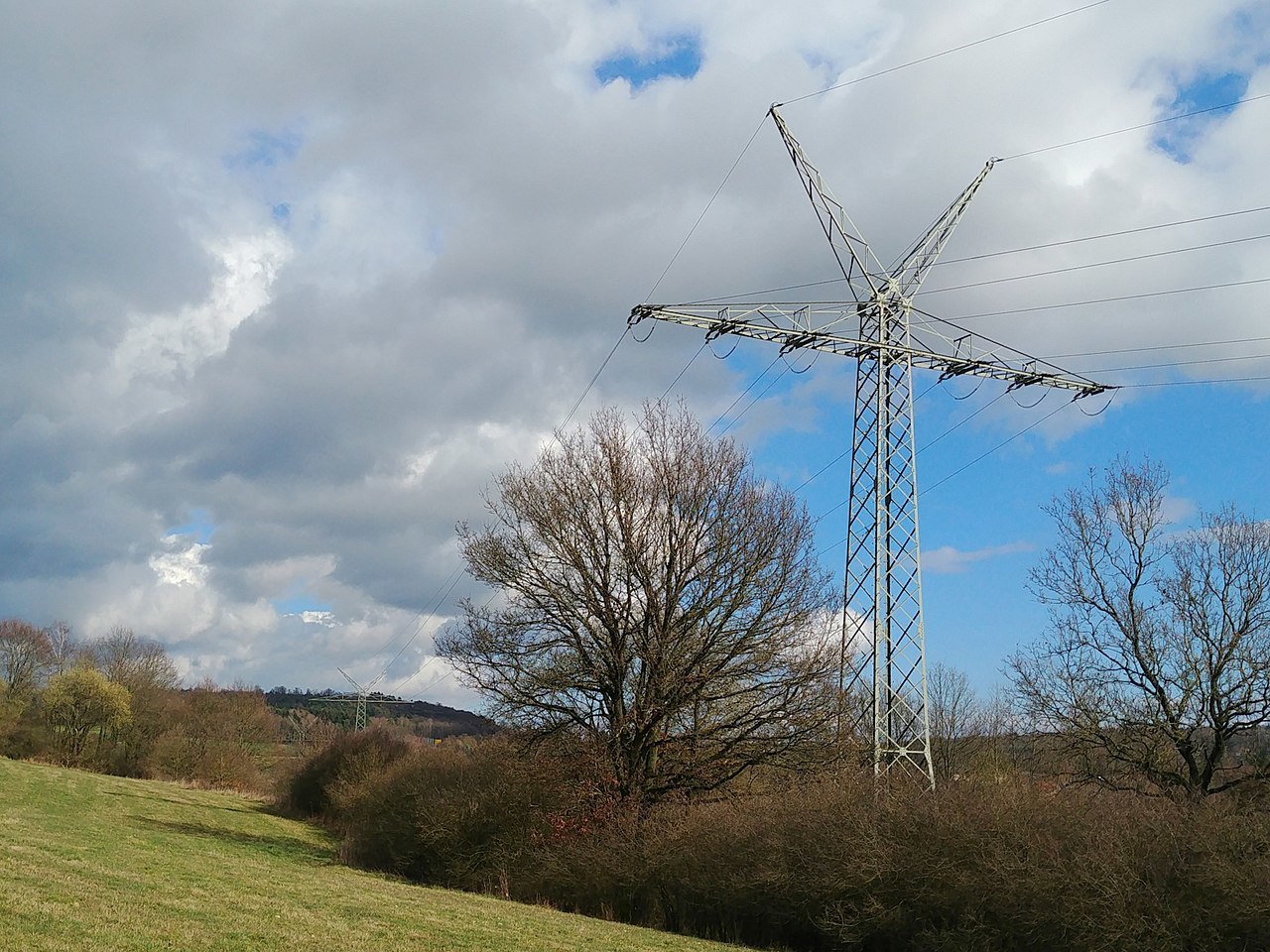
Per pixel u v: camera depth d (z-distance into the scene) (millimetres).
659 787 32844
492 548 34250
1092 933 18922
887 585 26125
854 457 27734
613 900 29094
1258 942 17891
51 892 15859
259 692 98125
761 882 24688
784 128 29047
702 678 32406
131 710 91688
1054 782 26703
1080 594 32438
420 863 36531
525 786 33500
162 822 43906
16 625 93750
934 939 21469
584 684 33531
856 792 24594
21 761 79062
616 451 34438
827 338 27516
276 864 31766
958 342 28938
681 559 33750
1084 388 30406
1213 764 29281
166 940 13695
